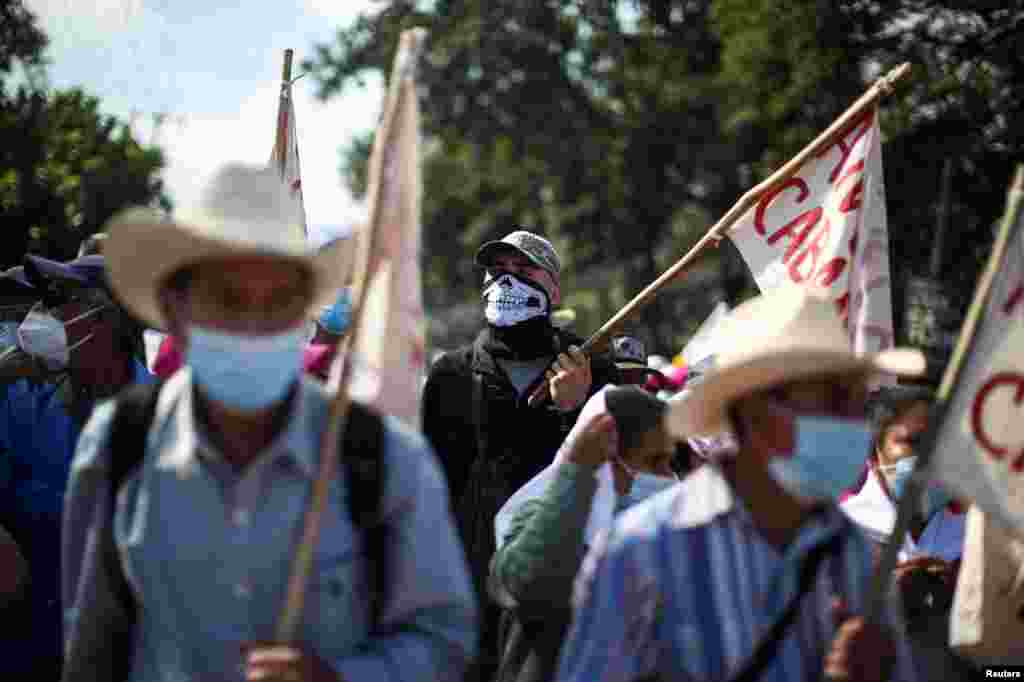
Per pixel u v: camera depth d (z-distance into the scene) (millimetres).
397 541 3578
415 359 4016
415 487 3592
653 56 28734
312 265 3506
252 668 3354
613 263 37000
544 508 4855
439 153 36875
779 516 3646
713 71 28578
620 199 32188
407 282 4016
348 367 3564
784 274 6086
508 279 7227
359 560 3557
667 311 34688
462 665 3676
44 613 5957
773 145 22172
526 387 7156
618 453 5199
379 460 3566
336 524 3527
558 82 27453
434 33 25469
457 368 7270
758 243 6156
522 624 5078
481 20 25828
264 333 3463
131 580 3572
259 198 3605
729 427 3723
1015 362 4043
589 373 6801
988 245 16688
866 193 5996
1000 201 16391
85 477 3701
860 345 5969
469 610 3664
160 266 3516
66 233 13391
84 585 3701
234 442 3557
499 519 5672
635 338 8117
